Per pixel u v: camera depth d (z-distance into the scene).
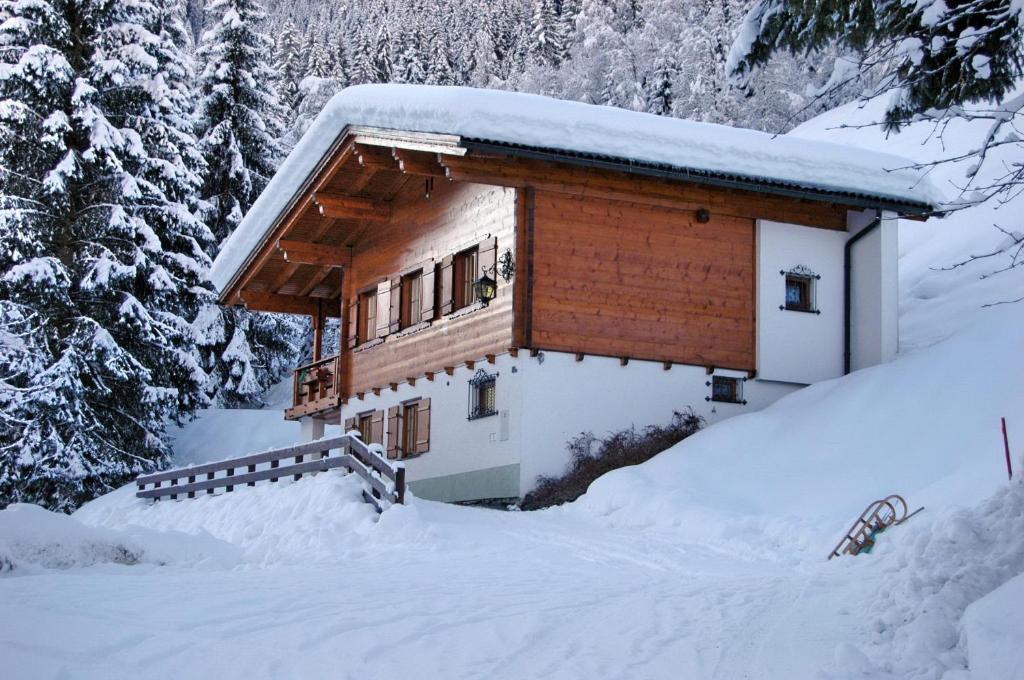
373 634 7.58
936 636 6.28
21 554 12.49
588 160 19.33
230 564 13.84
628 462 19.06
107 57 29.44
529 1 98.81
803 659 6.60
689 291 21.30
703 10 68.81
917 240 33.16
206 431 34.81
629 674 6.45
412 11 105.56
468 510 17.73
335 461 17.97
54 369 26.44
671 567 12.45
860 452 16.88
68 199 27.67
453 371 22.03
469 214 21.98
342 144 21.69
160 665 6.72
